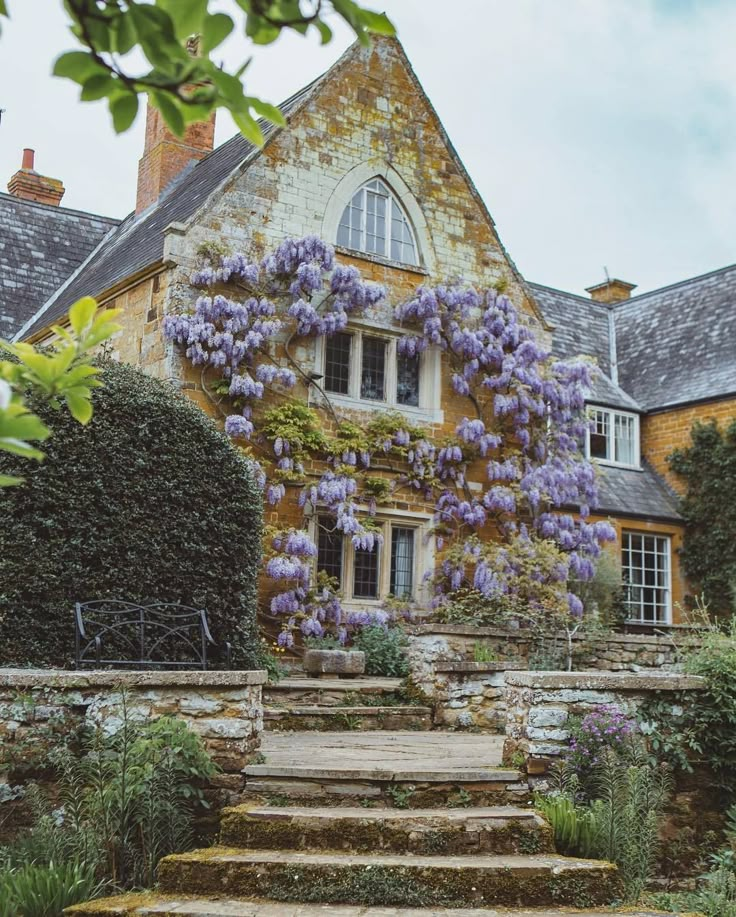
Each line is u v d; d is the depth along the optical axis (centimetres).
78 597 872
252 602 999
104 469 910
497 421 1591
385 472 1485
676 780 714
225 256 1373
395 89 1582
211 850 588
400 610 1429
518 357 1577
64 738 619
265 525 1353
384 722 993
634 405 2008
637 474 1961
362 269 1509
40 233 2017
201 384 1342
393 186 1562
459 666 1001
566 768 669
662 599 1891
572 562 1530
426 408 1549
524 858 586
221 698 654
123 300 1463
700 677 732
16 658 831
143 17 187
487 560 1436
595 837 608
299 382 1430
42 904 519
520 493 1550
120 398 937
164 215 1659
